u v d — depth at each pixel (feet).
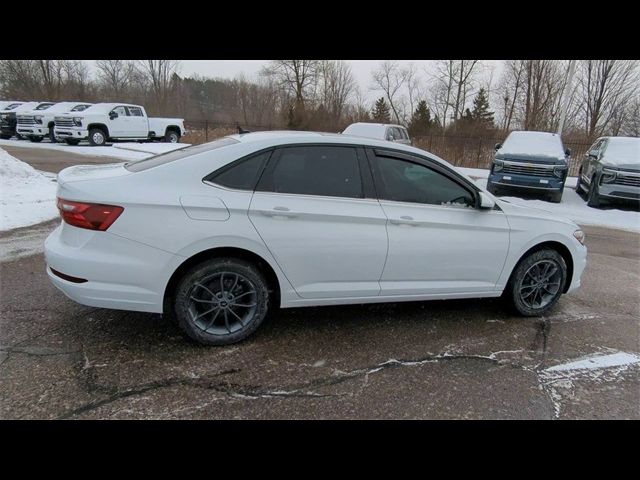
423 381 9.07
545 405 8.50
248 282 9.95
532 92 96.73
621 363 10.19
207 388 8.43
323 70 132.16
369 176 10.57
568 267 13.01
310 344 10.36
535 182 34.47
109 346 9.69
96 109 61.57
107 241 8.80
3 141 65.82
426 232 10.92
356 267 10.48
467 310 12.96
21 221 19.83
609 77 88.99
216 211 9.23
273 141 10.00
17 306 11.32
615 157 33.86
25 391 7.97
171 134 73.77
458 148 67.41
